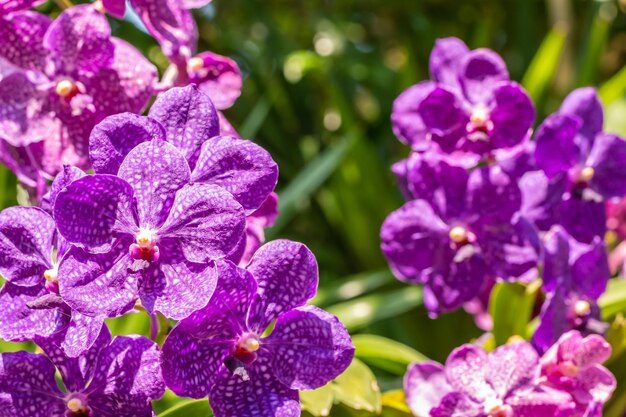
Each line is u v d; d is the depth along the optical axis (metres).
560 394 0.69
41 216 0.65
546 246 0.75
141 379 0.63
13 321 0.64
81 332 0.62
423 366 0.73
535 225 0.78
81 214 0.61
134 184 0.62
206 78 0.72
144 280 0.62
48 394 0.64
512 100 0.75
